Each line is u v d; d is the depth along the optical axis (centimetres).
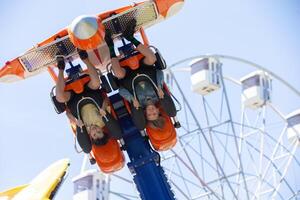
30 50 1033
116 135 1015
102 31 942
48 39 1030
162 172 1045
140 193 1026
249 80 3072
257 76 3062
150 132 1044
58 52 1035
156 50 1027
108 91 1036
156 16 1054
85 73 1035
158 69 1030
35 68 1062
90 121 1016
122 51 1050
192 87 2827
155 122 1029
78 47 949
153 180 1026
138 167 1041
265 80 3086
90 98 1012
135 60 1019
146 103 1013
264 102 3050
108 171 1059
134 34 1067
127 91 1019
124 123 1059
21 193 900
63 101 1016
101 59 1080
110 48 1016
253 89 3017
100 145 1034
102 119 1016
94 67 1011
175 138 1052
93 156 1057
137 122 1016
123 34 1033
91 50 1059
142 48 1016
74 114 1023
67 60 1052
